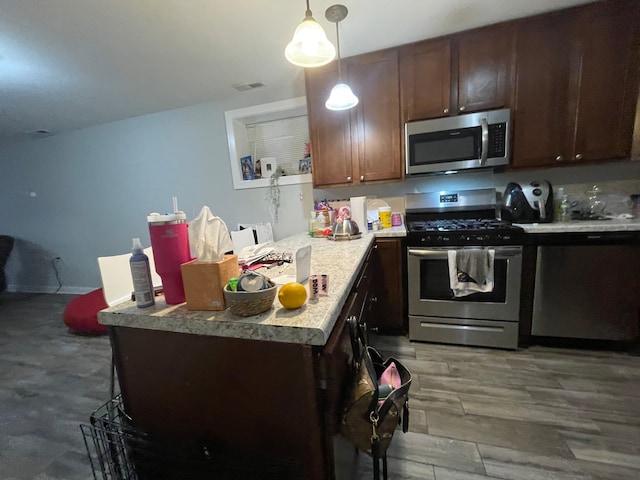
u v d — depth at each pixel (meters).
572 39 1.88
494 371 1.77
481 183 2.46
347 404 0.86
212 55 2.12
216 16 1.70
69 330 2.79
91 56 2.03
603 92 1.88
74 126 3.47
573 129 1.96
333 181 2.48
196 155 3.22
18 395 1.82
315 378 0.73
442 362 1.89
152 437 0.93
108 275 1.05
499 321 1.99
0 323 3.09
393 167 2.33
